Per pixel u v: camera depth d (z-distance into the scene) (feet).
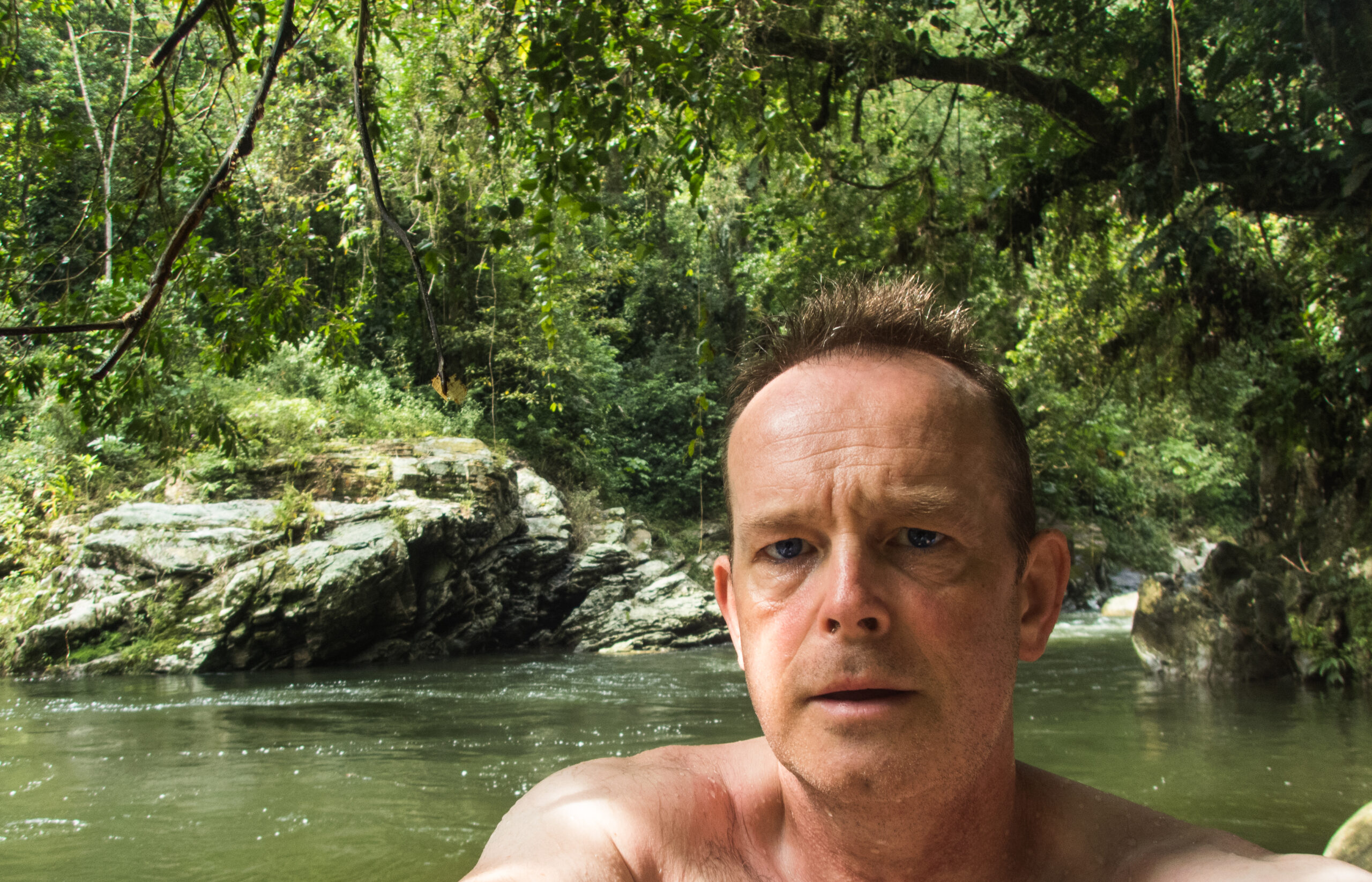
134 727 24.62
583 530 56.65
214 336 14.38
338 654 41.83
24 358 13.67
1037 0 26.32
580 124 14.20
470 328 51.13
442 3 17.25
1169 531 82.28
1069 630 53.52
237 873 12.21
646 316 71.67
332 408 50.06
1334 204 23.24
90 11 31.68
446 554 46.39
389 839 13.73
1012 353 35.40
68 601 39.19
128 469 45.57
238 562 40.93
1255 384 33.94
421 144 18.35
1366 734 21.09
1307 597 31.71
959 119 31.30
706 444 66.03
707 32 14.42
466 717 26.03
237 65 10.37
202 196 5.97
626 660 43.68
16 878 12.10
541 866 2.37
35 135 15.48
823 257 28.76
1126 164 25.75
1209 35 23.82
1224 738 20.65
